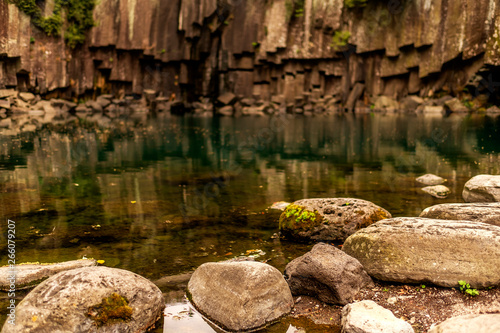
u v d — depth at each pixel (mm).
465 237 3854
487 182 6535
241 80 39781
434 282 3746
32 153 12180
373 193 7523
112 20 34906
